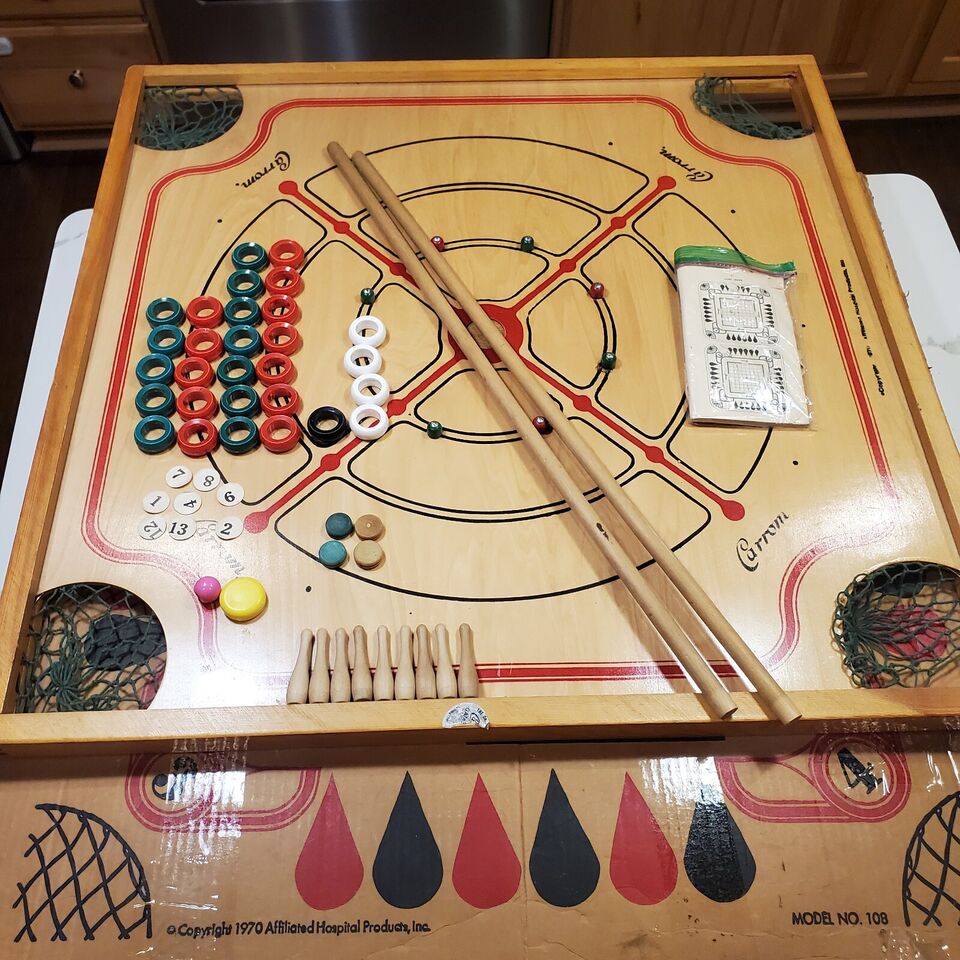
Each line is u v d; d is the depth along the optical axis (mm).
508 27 2633
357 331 1583
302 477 1446
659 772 1274
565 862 1226
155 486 1438
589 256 1698
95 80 2756
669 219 1750
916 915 1209
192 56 2660
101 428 1487
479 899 1210
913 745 1302
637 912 1206
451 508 1419
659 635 1321
